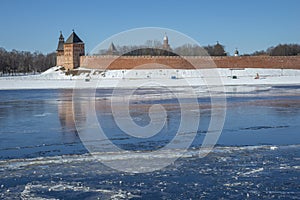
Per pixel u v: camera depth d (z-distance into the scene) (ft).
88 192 27.81
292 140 46.44
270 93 130.82
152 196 26.94
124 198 26.63
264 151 39.96
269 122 61.98
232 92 137.49
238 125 58.85
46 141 47.01
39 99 115.85
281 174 31.42
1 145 44.75
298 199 26.05
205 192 27.55
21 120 67.15
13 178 31.04
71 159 36.81
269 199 26.14
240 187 28.50
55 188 28.68
